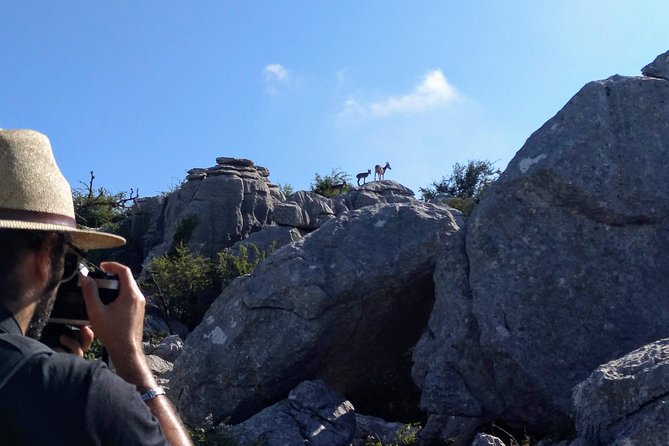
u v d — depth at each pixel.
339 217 10.85
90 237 2.25
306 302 9.98
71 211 2.03
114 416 1.71
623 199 8.87
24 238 1.90
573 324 8.59
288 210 31.64
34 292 1.91
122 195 38.53
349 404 9.80
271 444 8.88
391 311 10.61
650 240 8.88
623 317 8.59
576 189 8.82
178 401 10.30
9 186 1.91
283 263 10.31
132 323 2.12
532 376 8.40
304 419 9.32
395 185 38.72
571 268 8.76
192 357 10.32
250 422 9.18
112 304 2.13
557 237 8.88
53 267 1.96
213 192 33.62
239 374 10.05
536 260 8.82
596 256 8.79
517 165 9.16
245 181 34.25
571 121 9.22
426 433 9.72
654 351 6.15
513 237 8.97
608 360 8.41
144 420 1.75
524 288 8.75
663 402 5.50
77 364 1.75
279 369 9.99
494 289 8.84
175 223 33.88
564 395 8.31
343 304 10.16
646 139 9.15
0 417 1.66
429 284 10.55
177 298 25.08
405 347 11.45
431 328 9.31
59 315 2.18
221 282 26.14
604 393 5.94
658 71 9.66
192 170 36.00
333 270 10.15
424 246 10.36
